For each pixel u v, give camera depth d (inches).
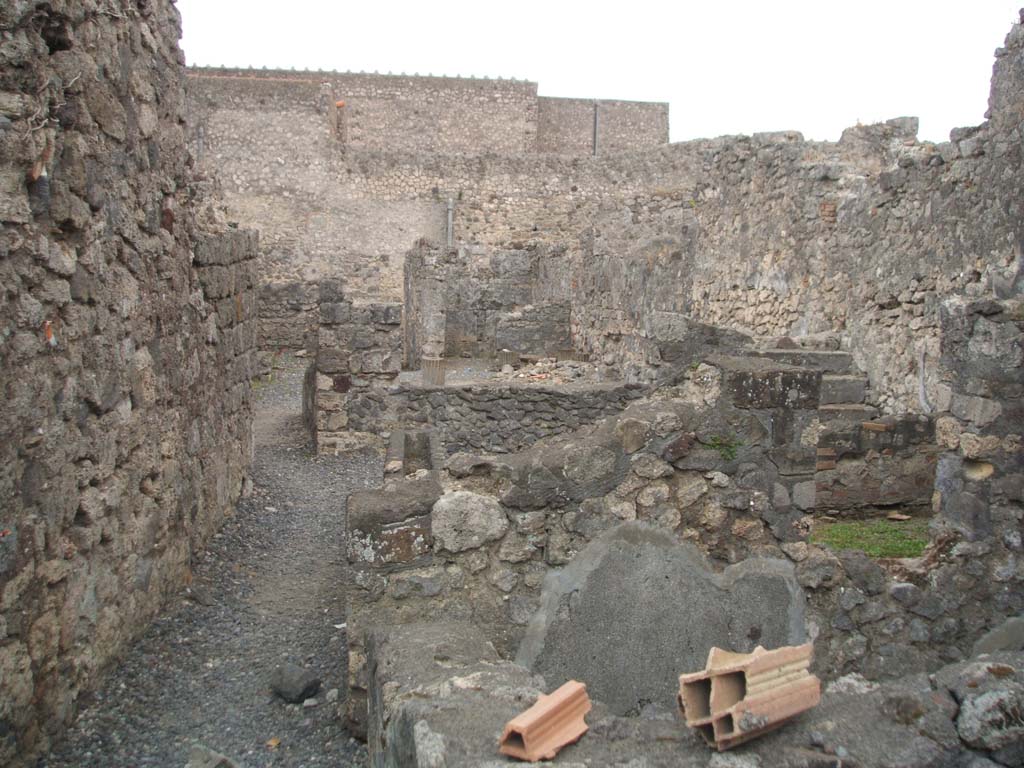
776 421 162.6
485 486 157.3
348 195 1034.7
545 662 156.6
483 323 754.8
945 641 169.6
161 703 172.9
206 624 211.8
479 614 155.7
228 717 168.1
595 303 493.4
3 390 135.0
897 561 174.9
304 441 439.5
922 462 300.4
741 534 162.9
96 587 173.6
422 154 1039.0
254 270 343.6
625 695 158.6
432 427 342.6
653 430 158.9
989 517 173.9
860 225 366.3
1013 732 96.8
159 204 218.7
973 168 297.0
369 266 1040.8
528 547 157.0
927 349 316.2
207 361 268.4
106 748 155.6
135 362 197.0
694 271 549.3
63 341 156.9
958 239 303.7
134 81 199.3
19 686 139.9
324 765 151.1
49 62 153.7
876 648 166.9
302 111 1019.9
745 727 93.6
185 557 235.3
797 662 103.4
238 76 1150.3
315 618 217.3
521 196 1048.8
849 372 362.3
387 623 153.5
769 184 451.2
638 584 159.3
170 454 223.6
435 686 111.4
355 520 152.5
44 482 148.9
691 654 159.8
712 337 363.3
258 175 1021.2
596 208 1036.5
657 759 93.9
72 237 161.6
